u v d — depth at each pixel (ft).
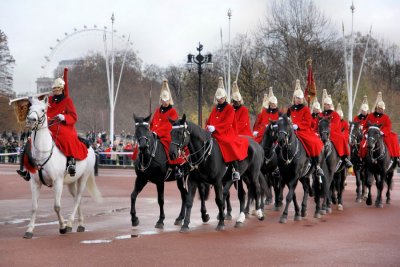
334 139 97.55
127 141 255.09
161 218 76.69
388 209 100.01
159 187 76.48
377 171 104.12
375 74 343.05
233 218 86.02
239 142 76.43
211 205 102.58
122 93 398.83
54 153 68.95
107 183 150.30
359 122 116.67
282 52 280.31
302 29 272.31
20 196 121.60
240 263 54.95
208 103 360.89
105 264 54.13
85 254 58.29
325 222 82.58
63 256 57.31
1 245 62.90
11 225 80.18
